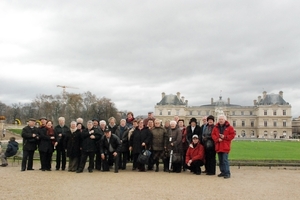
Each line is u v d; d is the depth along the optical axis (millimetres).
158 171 21016
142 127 21156
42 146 20812
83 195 13344
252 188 15320
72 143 20734
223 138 18578
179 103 169625
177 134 20469
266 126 163875
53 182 16375
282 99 166125
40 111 129875
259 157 31047
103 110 126750
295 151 40469
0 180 16891
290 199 13141
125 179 17406
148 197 13047
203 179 17766
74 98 125688
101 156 20438
